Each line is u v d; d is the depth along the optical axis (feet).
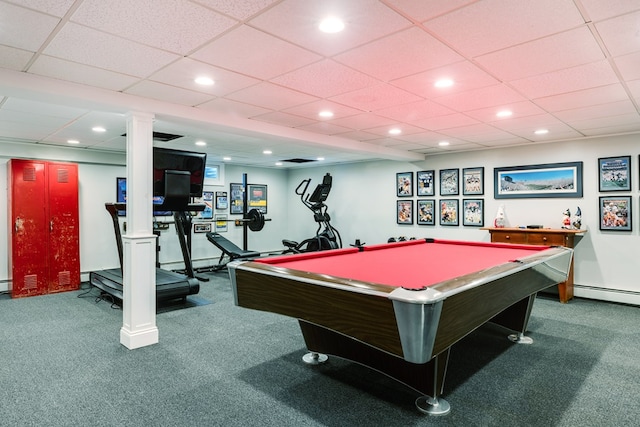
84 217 20.26
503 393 8.00
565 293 15.62
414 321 5.20
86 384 8.39
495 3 5.55
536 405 7.50
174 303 15.64
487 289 6.72
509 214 18.40
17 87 8.40
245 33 6.54
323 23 6.19
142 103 10.48
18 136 16.19
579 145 16.40
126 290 10.78
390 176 23.45
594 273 16.08
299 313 6.96
